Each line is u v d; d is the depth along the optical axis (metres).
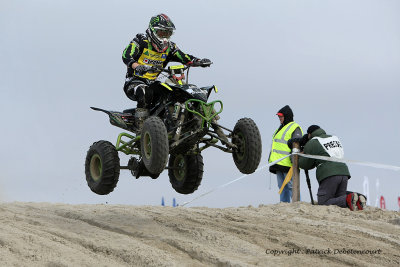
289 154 22.70
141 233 15.88
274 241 15.36
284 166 22.88
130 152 18.02
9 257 12.95
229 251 14.50
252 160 16.05
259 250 14.48
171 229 16.44
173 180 19.25
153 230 16.30
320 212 20.12
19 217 17.52
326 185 21.50
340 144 21.88
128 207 20.59
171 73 16.66
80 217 18.16
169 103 16.62
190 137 16.28
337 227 17.61
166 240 14.95
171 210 19.92
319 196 21.59
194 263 13.33
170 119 16.56
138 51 17.62
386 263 13.95
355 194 21.11
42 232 15.18
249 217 18.84
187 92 16.08
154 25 17.34
